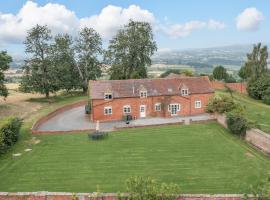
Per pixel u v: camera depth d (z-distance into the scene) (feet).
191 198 101.24
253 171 138.62
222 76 411.34
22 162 152.46
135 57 365.81
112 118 254.06
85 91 376.68
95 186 127.24
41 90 339.36
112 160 155.22
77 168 145.69
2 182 131.13
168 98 260.01
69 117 262.06
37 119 236.22
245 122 182.80
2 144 160.76
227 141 180.55
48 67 334.65
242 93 347.15
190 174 137.59
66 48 361.92
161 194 94.22
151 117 260.21
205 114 267.18
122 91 256.11
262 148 165.37
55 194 103.09
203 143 177.88
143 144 178.09
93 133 190.49
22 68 339.16
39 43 337.31
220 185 126.31
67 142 183.11
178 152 164.76
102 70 377.50
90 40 366.63
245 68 347.97
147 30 364.38
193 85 268.62
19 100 341.00
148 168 144.97
